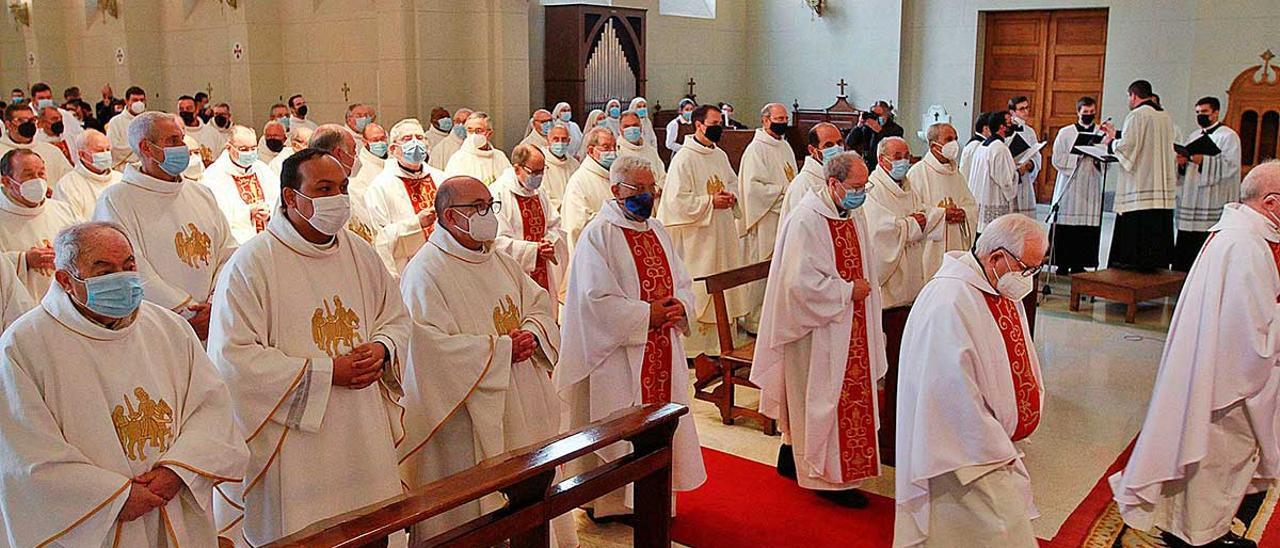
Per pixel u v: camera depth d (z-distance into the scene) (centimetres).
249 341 333
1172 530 435
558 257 645
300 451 342
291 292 344
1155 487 425
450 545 285
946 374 350
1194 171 930
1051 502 502
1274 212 411
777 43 1627
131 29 1611
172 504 295
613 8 1338
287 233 346
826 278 472
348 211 347
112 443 284
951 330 351
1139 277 882
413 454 393
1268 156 1255
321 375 338
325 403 339
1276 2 1227
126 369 291
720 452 567
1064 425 611
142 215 449
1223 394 409
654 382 451
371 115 909
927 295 366
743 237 802
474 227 386
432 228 580
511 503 310
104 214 445
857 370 482
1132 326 842
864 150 1130
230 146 647
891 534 463
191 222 464
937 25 1493
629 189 443
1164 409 421
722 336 611
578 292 439
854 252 483
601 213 453
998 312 364
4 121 948
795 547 451
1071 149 972
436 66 1221
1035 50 1455
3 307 391
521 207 635
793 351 488
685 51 1551
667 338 454
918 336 362
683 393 457
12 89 1870
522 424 400
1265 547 452
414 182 645
